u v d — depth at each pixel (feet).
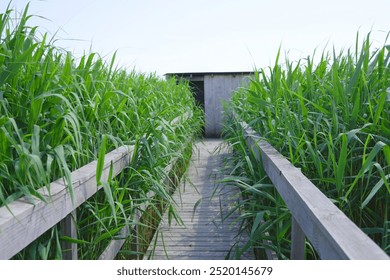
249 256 8.89
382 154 6.23
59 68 7.07
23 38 5.87
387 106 6.41
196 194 14.48
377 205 6.27
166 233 10.62
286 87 8.11
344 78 7.53
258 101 8.43
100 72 8.60
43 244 5.20
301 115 7.72
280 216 6.07
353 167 6.63
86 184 5.90
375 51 6.98
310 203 4.35
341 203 5.87
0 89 5.56
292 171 5.88
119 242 7.59
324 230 3.65
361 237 3.41
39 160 4.64
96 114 7.25
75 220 5.71
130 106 10.10
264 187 7.66
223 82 33.47
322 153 7.13
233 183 8.53
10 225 3.94
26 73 6.00
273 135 8.36
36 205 4.45
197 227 11.00
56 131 5.66
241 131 11.10
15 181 4.72
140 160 8.55
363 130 6.35
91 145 7.34
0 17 5.40
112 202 5.83
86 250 6.49
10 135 4.80
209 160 21.36
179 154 10.08
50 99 5.92
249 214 6.93
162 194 8.07
